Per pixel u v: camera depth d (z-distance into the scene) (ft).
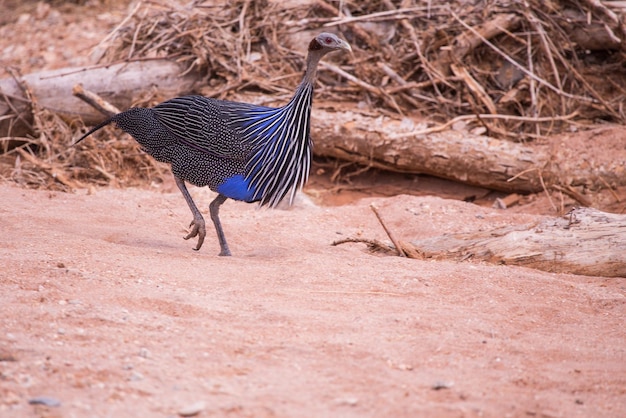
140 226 55.47
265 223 58.18
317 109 75.36
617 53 81.15
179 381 28.99
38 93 77.56
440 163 72.38
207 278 41.86
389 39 80.43
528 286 43.39
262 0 82.89
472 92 77.82
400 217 60.49
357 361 31.60
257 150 47.98
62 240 46.50
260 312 36.58
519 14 79.25
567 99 79.10
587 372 32.53
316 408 27.30
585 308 41.27
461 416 27.37
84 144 75.36
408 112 77.82
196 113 47.91
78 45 106.63
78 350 31.01
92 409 26.37
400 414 27.20
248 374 29.94
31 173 71.77
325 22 81.10
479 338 35.19
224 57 80.74
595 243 48.16
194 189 66.39
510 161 71.51
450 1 81.10
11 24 116.06
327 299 39.50
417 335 34.96
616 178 70.85
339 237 56.13
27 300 36.06
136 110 49.73
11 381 28.02
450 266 46.09
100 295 37.50
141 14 94.02
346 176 77.15
